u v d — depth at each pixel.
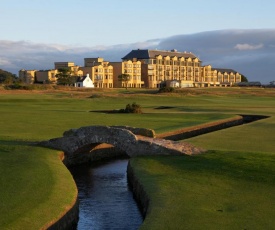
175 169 29.00
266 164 28.89
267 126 58.59
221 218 19.62
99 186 30.14
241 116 77.19
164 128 54.31
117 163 38.25
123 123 60.50
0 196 22.09
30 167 29.03
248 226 18.64
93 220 23.14
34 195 22.53
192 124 60.34
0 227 17.66
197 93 149.88
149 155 33.34
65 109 86.44
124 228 21.98
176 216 19.81
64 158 35.19
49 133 48.09
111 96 121.19
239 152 33.09
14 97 111.31
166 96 128.75
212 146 39.69
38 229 18.25
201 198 22.69
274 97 150.00
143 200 24.19
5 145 37.03
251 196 23.05
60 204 21.89
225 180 26.12
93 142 35.31
